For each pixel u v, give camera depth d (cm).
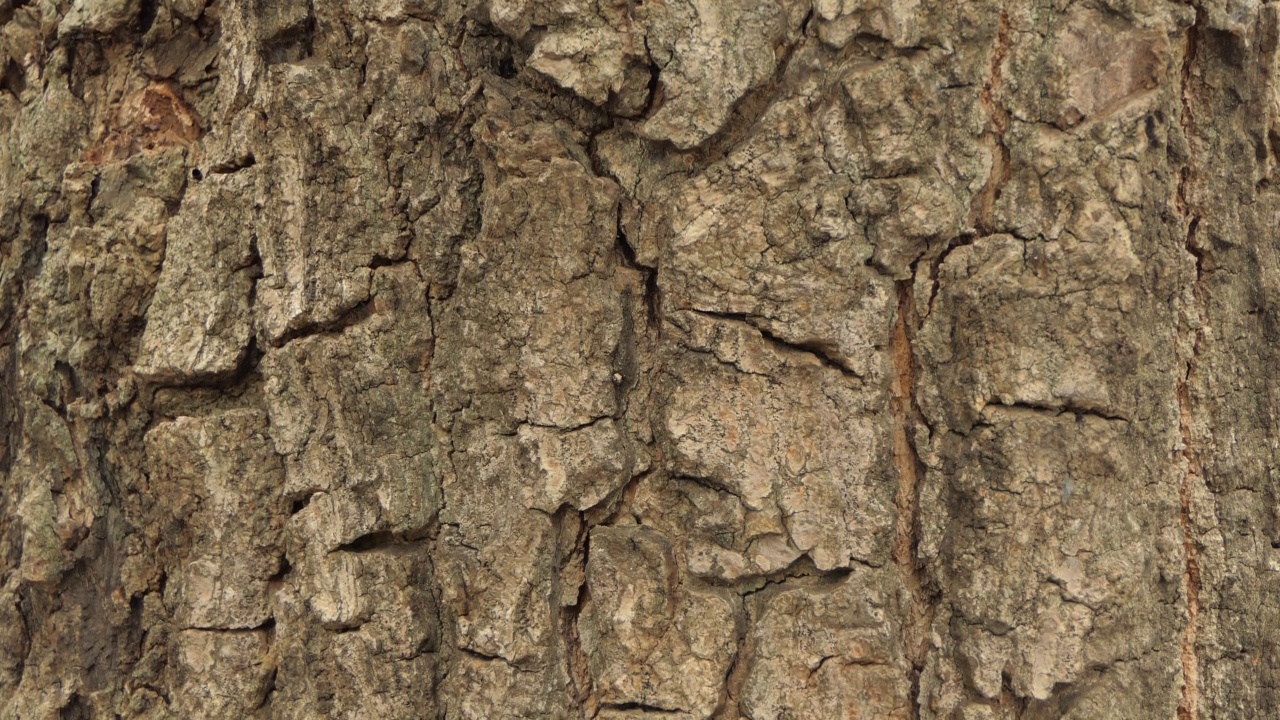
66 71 73
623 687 67
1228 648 68
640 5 65
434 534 68
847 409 66
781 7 65
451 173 68
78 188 71
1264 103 68
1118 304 65
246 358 70
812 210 65
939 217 65
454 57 67
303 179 68
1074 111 65
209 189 69
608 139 67
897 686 66
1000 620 65
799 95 65
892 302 66
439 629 68
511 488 67
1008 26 65
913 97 65
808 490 66
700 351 66
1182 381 68
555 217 66
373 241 68
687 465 66
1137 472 66
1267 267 69
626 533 67
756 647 67
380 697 68
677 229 66
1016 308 65
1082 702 66
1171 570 67
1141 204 65
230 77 70
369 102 68
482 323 67
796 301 65
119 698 72
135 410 71
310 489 68
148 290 71
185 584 70
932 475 66
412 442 68
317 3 68
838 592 66
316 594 68
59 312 72
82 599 72
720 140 66
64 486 72
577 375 66
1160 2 65
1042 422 65
